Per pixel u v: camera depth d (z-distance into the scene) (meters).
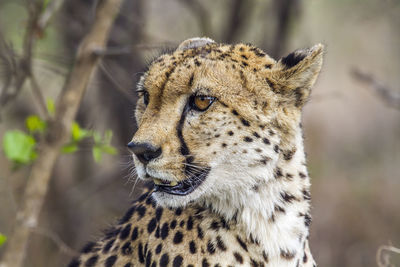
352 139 35.66
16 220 12.41
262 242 9.96
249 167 9.81
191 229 9.91
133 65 18.44
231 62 9.98
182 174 9.67
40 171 12.43
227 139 9.75
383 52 35.75
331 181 30.50
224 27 21.59
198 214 9.98
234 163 9.80
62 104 12.47
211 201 10.01
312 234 26.05
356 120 37.59
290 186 10.13
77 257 11.77
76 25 18.66
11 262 12.33
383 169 32.75
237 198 9.91
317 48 10.09
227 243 9.88
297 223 10.19
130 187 21.03
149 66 10.97
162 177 9.62
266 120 9.84
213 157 9.77
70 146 13.08
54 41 19.75
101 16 12.48
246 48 10.52
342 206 27.89
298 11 21.59
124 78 17.33
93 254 11.30
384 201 28.62
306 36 23.94
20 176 19.61
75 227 21.92
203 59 9.94
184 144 9.72
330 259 25.31
